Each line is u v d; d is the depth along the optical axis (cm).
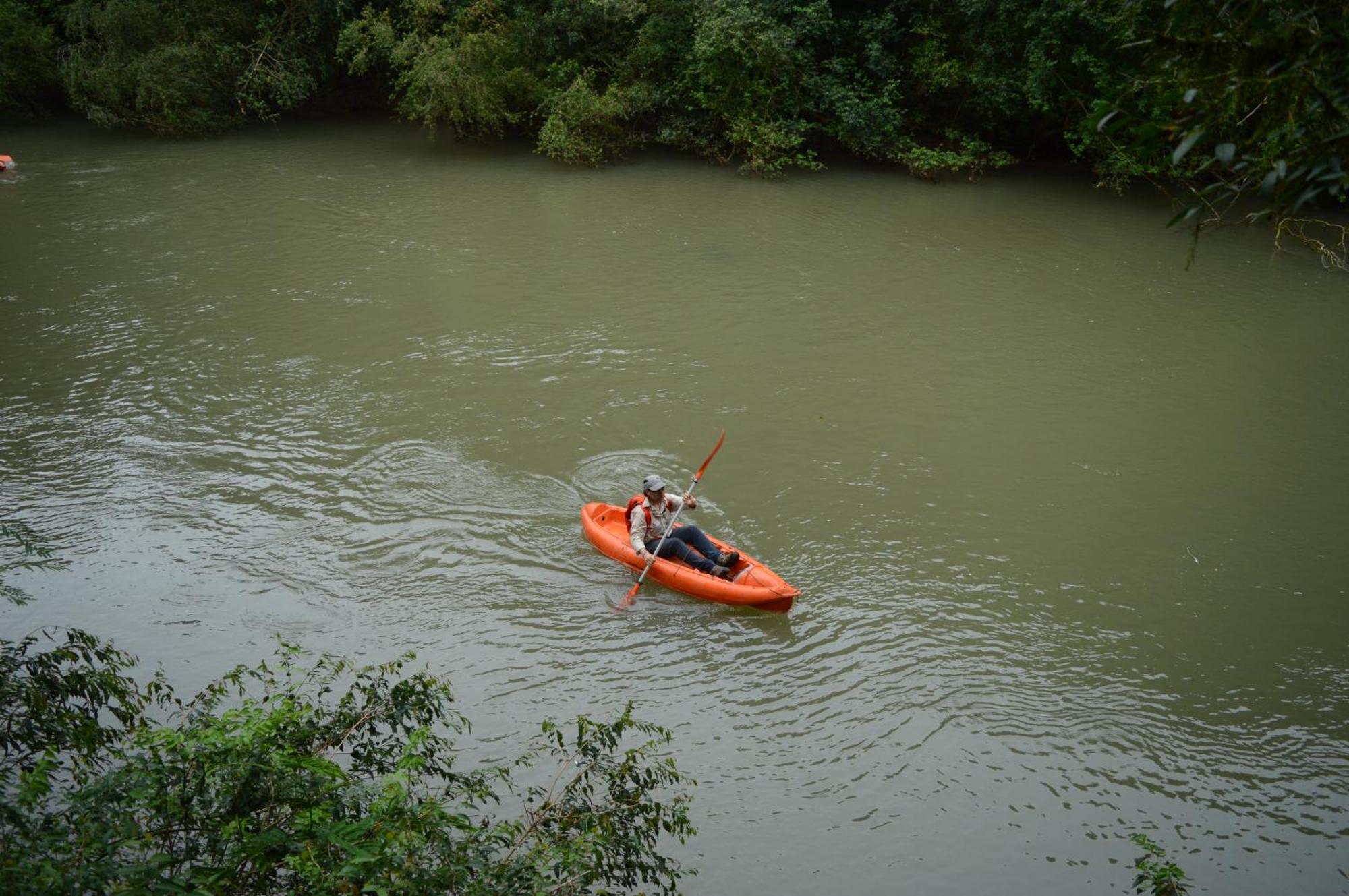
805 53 2403
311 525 991
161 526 978
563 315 1552
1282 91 345
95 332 1436
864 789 705
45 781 349
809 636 866
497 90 2503
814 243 1925
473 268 1745
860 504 1065
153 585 889
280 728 421
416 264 1759
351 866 334
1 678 450
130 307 1534
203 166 2372
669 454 1156
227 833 353
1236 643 865
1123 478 1127
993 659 841
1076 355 1449
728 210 2131
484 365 1370
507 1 2628
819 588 930
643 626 872
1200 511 1066
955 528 1025
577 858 398
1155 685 815
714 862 638
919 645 857
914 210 2156
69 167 2325
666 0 2511
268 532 977
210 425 1182
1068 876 641
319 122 2877
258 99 2694
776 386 1332
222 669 785
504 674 803
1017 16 2180
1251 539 1017
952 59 2392
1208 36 370
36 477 1053
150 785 363
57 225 1908
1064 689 809
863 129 2411
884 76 2414
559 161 2516
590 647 842
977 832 673
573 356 1406
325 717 477
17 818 335
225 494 1040
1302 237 599
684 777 706
